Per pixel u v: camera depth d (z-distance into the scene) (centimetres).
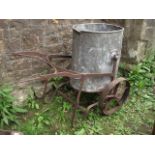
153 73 446
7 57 343
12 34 339
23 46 354
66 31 390
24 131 325
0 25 327
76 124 343
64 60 398
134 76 423
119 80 339
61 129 335
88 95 389
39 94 380
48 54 349
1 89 337
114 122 354
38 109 363
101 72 335
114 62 333
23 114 353
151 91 421
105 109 354
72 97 387
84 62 330
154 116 371
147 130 344
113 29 363
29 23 350
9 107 341
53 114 357
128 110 379
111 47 326
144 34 420
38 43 367
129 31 423
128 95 377
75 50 335
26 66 362
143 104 392
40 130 330
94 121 350
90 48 321
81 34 319
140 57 435
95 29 374
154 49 455
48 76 307
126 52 436
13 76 355
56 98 377
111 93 355
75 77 321
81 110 350
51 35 375
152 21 424
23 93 368
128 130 341
